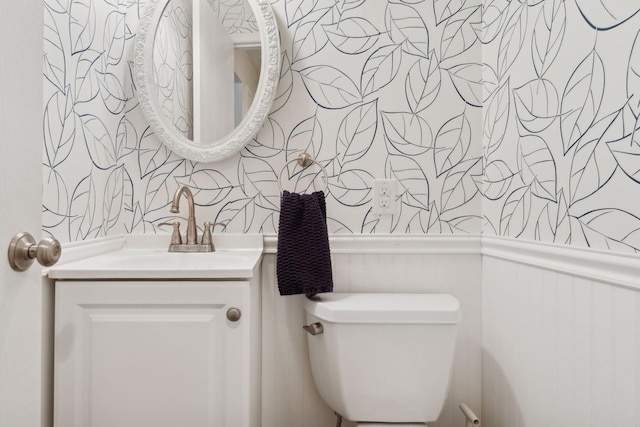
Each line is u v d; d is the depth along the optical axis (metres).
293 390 1.28
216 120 1.28
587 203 0.81
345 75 1.29
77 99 1.03
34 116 0.56
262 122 1.26
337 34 1.30
